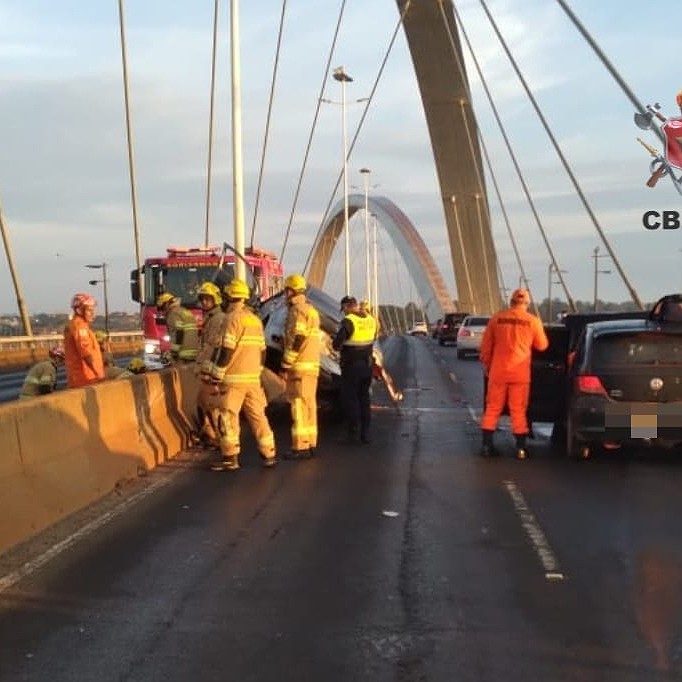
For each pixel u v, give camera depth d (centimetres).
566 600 502
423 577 546
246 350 902
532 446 1080
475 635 450
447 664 414
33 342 3616
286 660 419
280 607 492
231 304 900
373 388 1992
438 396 1795
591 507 738
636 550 605
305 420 980
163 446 959
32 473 659
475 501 762
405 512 720
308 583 534
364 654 426
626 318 1066
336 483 841
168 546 614
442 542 628
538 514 712
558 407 1038
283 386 1318
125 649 433
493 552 602
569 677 399
